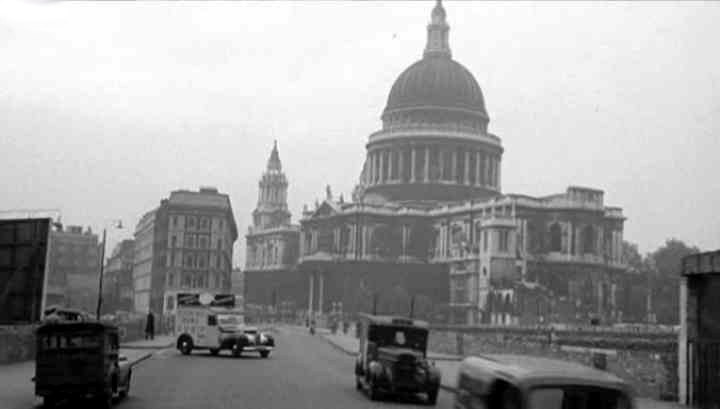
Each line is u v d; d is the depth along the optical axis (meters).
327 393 30.33
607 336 62.72
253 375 37.22
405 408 26.80
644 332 61.38
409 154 198.50
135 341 67.56
